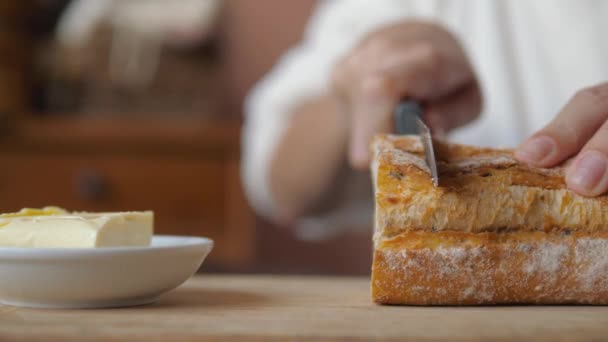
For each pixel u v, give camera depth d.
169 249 0.58
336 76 0.85
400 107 0.73
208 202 1.27
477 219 0.60
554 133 0.61
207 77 1.42
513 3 1.06
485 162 0.61
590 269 0.60
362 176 1.14
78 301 0.58
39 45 1.43
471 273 0.59
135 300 0.60
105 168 1.27
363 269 1.40
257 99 1.24
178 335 0.53
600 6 1.01
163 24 1.38
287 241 1.41
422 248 0.59
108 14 1.37
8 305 0.59
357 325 0.55
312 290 0.66
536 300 0.60
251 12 1.45
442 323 0.55
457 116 0.81
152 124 1.27
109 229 0.60
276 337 0.53
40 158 1.27
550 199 0.60
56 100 1.42
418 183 0.60
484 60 1.07
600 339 0.53
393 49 0.80
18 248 0.57
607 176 0.60
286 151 1.11
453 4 1.08
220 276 0.73
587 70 1.02
